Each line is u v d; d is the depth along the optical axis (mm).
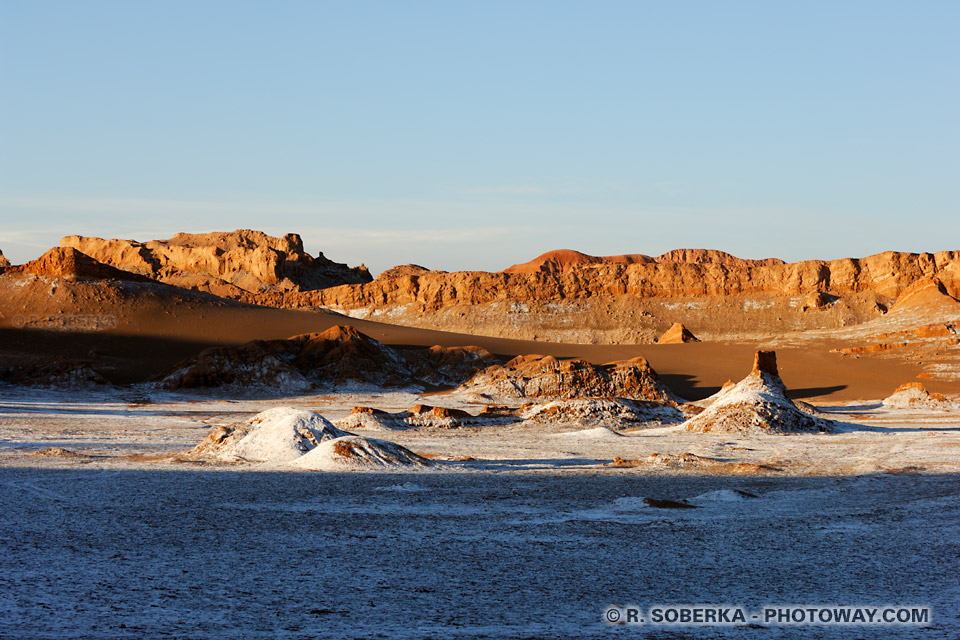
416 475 61031
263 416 75062
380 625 24359
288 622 24500
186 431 110812
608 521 42125
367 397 180125
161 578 29562
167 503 46719
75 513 42969
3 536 36438
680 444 95312
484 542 36688
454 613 25750
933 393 171125
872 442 96688
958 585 29703
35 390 168375
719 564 32781
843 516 43969
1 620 23969
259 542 36312
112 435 103125
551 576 30656
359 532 38844
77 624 23797
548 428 120000
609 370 191500
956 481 58500
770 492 53750
